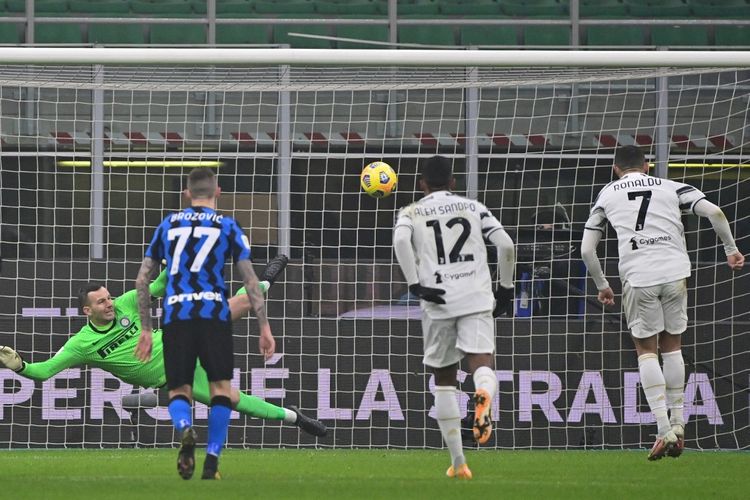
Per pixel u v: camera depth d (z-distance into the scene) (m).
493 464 29.89
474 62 34.62
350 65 38.56
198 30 53.00
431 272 22.95
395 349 38.38
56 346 37.81
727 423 38.38
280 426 38.09
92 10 52.97
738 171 43.38
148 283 22.52
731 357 38.59
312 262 38.38
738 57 34.75
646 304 29.38
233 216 45.00
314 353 38.22
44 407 37.56
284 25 53.16
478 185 46.03
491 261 42.81
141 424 37.75
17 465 28.41
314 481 22.81
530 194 46.28
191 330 21.83
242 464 29.23
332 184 45.56
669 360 29.92
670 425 29.41
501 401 38.19
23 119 43.59
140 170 45.25
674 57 34.66
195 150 46.56
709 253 44.72
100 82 39.09
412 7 54.09
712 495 20.70
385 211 45.44
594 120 48.22
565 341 38.47
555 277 39.97
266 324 22.27
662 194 29.77
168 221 22.48
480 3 54.53
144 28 52.66
